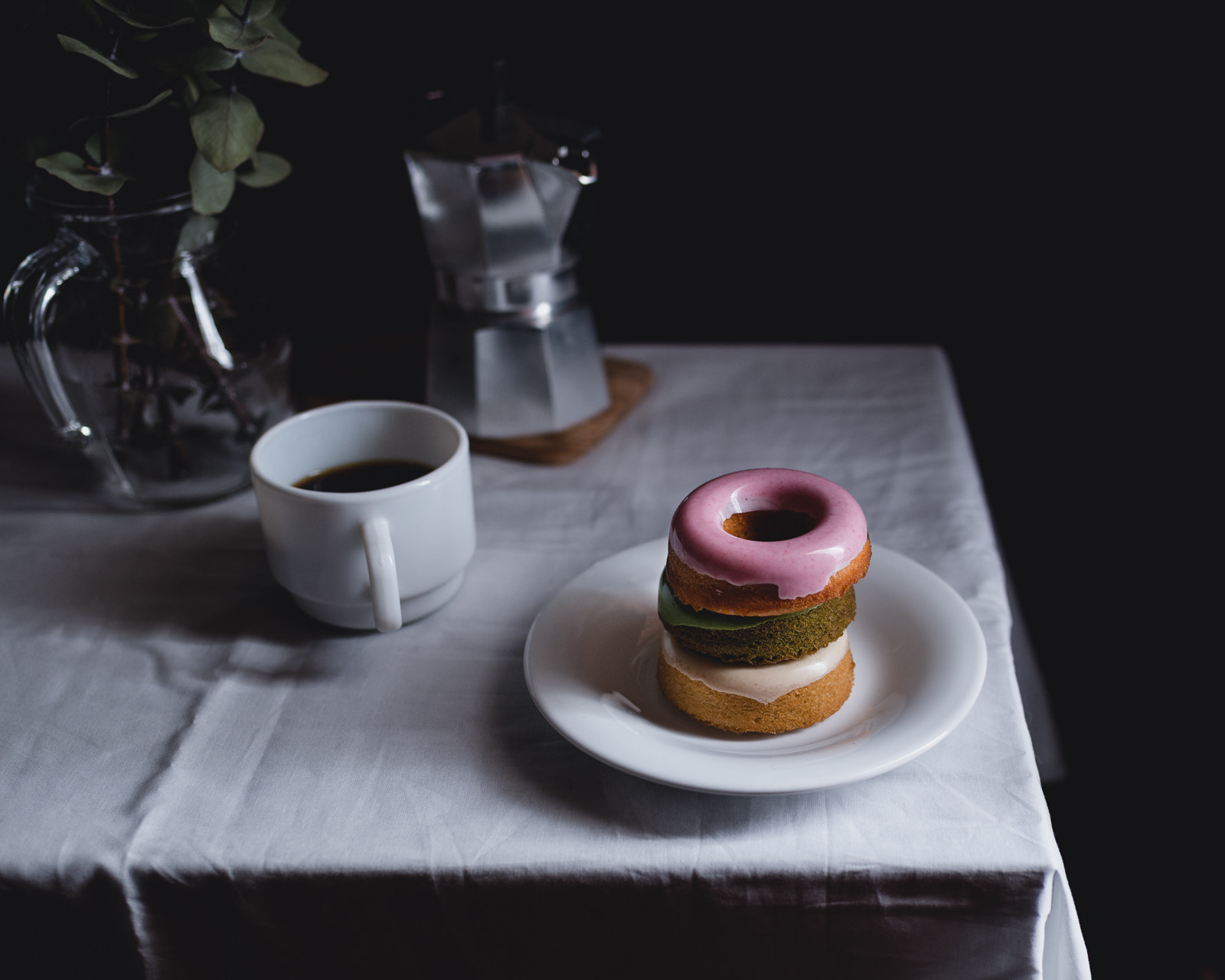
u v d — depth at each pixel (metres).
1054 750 0.98
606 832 0.60
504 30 1.37
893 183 1.53
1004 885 0.58
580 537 0.77
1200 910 1.02
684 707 0.64
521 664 0.68
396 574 0.67
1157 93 1.42
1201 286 1.51
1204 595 1.31
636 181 1.54
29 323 0.74
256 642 0.70
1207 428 1.54
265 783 0.63
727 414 0.88
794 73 1.45
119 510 0.80
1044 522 1.42
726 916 0.60
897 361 0.93
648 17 1.40
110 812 0.62
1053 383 1.61
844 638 0.65
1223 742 1.15
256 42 0.69
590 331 0.87
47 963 0.62
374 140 1.38
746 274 1.61
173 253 0.74
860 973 0.61
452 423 0.72
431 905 0.60
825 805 0.61
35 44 0.70
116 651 0.70
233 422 0.78
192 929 0.61
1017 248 1.55
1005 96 1.45
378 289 1.50
